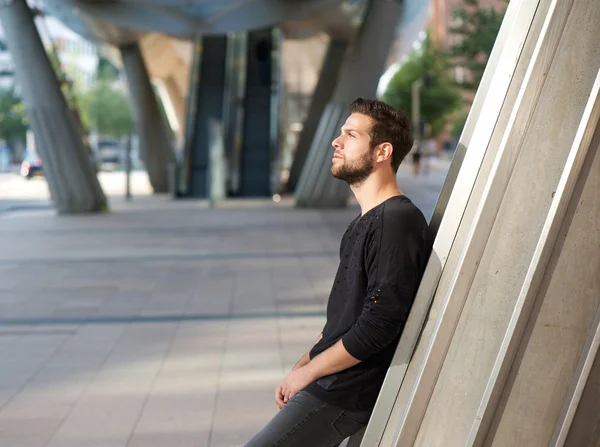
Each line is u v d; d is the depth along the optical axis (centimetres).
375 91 1898
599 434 215
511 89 224
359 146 234
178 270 1022
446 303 223
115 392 506
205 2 2258
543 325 214
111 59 3200
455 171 242
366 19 1867
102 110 6606
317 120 2770
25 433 433
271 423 232
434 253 231
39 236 1436
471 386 223
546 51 215
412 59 5650
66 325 707
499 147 220
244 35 2664
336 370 223
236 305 785
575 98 213
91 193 1898
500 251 220
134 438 423
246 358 584
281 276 966
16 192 2969
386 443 232
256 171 2533
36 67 1838
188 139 2600
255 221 1658
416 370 230
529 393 216
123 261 1109
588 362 211
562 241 211
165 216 1805
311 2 2258
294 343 627
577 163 208
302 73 4694
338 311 236
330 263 1069
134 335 664
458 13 2341
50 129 1862
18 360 589
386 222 220
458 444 224
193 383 522
